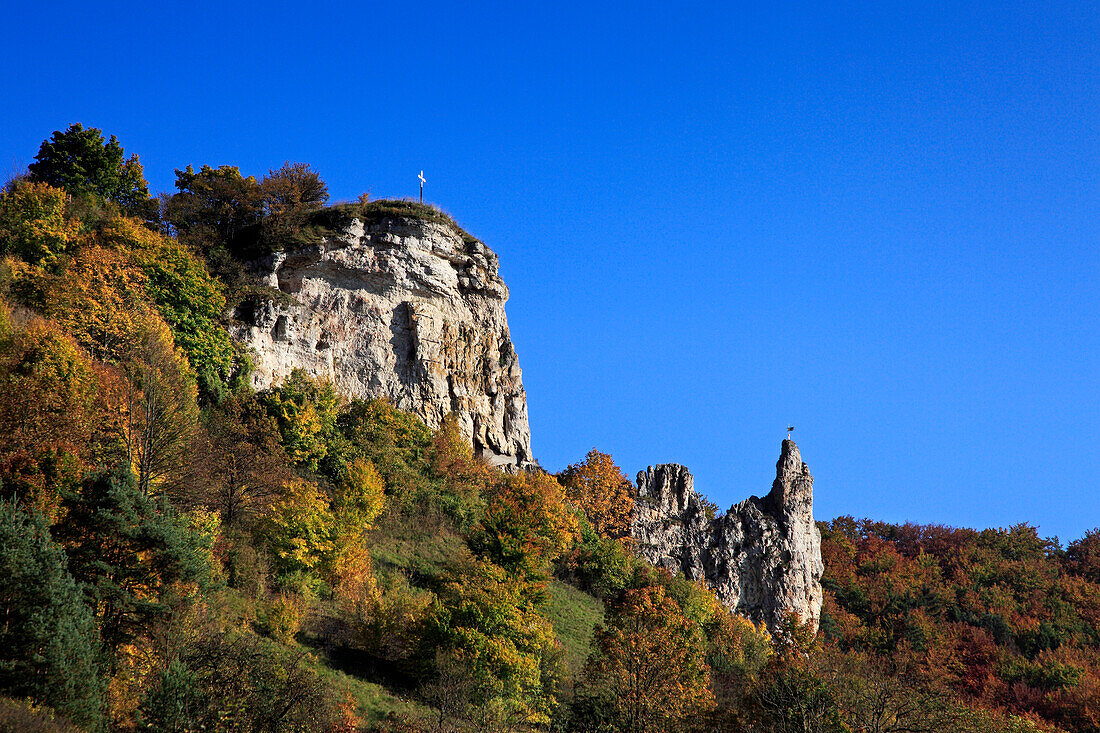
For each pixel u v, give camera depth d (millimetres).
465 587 44500
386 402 65125
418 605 44219
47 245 58156
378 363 69188
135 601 29547
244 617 38719
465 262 75188
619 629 44000
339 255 69812
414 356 70062
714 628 62000
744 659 58312
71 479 33688
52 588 26984
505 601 43938
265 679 28719
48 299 51812
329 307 69062
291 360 65500
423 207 77062
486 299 76000
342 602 44969
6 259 54406
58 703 25625
